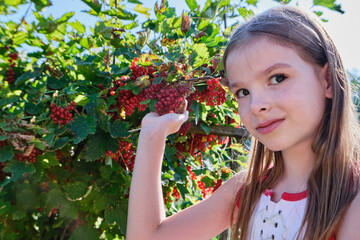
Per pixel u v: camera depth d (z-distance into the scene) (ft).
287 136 3.18
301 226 3.15
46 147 4.70
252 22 3.55
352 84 4.41
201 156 8.48
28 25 4.94
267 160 4.12
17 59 4.89
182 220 3.85
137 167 3.78
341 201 3.06
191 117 6.90
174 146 7.53
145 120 4.11
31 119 4.57
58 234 5.20
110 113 5.58
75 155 5.49
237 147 8.41
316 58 3.30
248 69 3.32
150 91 4.99
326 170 3.24
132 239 3.56
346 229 2.93
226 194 4.25
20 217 4.76
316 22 3.51
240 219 3.89
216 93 5.59
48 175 5.18
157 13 5.94
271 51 3.22
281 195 3.62
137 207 3.62
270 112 3.19
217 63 5.08
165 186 6.94
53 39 5.24
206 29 5.63
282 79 3.21
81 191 5.11
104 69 5.71
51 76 5.10
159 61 5.09
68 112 4.77
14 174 4.39
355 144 3.58
